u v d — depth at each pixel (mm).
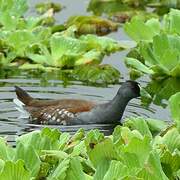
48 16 22094
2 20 21219
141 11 23438
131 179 10969
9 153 12586
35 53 19812
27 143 12781
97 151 12086
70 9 23453
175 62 18734
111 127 16078
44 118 16156
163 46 19016
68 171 11648
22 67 18938
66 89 17688
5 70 18812
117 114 16219
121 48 20406
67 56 19078
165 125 15031
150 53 19172
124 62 19438
